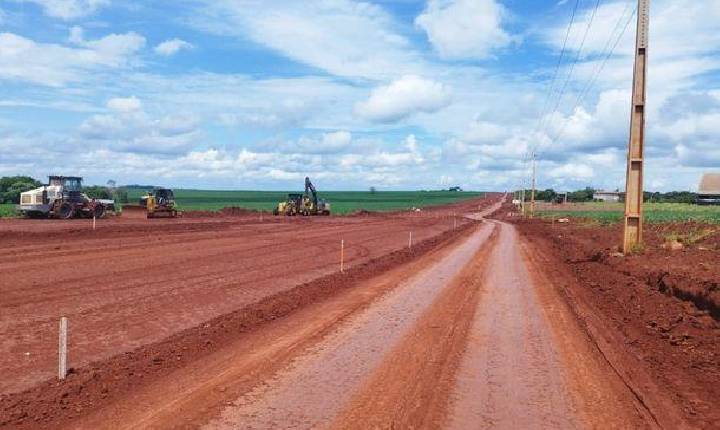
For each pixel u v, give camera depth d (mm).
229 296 18109
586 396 8828
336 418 7719
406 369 10109
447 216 100250
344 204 161250
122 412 7922
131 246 30828
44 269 21938
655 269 24188
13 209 59312
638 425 7680
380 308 16062
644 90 30453
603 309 16672
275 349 11383
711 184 144125
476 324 14109
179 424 7465
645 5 29859
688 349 12023
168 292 18359
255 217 68938
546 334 13141
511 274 24688
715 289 18125
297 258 29219
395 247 38219
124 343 12320
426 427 7480
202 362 10445
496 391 9000
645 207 119188
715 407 8445
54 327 13453
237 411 7938
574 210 127312
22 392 8984
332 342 12016
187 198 183875
